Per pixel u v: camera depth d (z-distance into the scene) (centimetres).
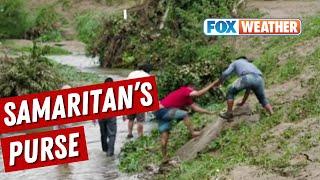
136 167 1302
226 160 1127
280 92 1404
